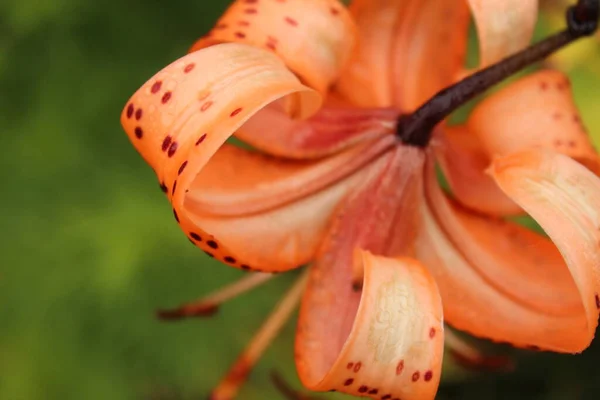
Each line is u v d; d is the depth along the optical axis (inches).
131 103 12.0
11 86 19.8
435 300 12.1
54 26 19.4
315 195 13.0
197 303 14.0
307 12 12.5
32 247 19.3
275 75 12.0
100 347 19.7
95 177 19.5
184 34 19.7
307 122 13.1
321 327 13.0
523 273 13.0
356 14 13.5
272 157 13.1
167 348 19.8
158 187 19.2
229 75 11.9
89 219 19.0
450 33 13.5
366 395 12.0
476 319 13.0
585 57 17.7
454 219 13.1
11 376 19.3
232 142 18.1
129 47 19.7
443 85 13.6
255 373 20.3
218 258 12.2
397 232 13.1
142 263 18.8
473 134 13.4
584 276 12.0
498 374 22.9
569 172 12.4
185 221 11.8
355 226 13.0
